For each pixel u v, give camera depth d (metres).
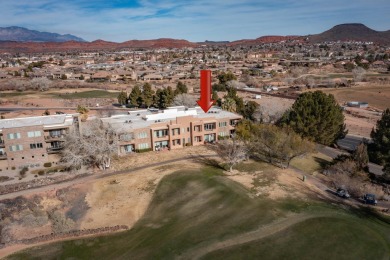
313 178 66.44
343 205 53.38
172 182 63.66
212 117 88.12
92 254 44.75
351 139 96.75
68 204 57.97
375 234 43.94
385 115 69.00
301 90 181.12
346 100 157.75
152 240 45.97
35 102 144.50
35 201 58.34
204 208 52.94
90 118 98.75
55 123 74.75
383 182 64.25
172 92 131.38
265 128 76.69
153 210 55.66
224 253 40.31
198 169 69.38
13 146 69.50
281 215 48.38
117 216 54.44
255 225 46.00
